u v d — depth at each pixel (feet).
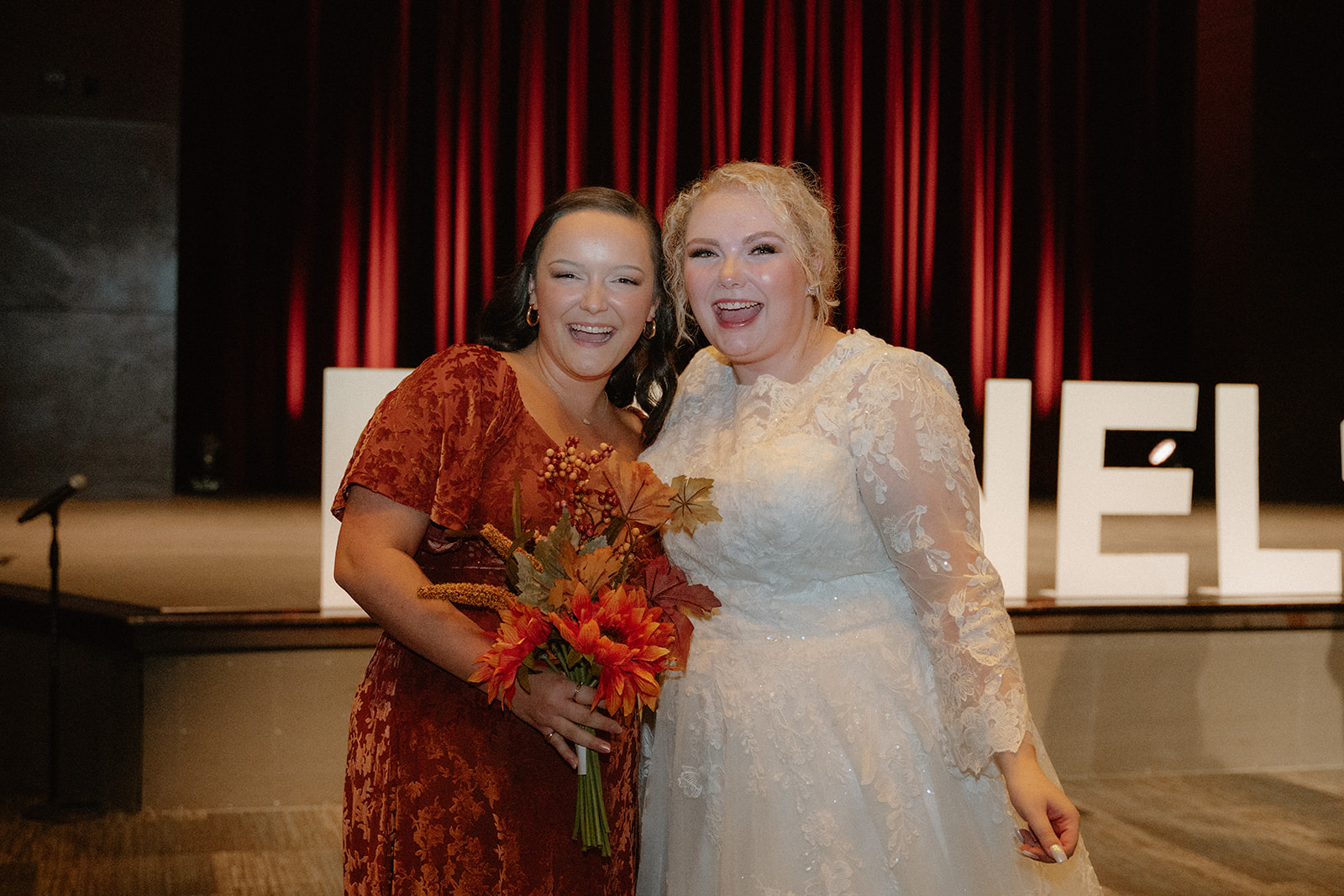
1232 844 11.92
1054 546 19.30
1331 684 14.39
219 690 12.12
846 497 5.65
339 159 28.48
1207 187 31.50
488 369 5.80
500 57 29.22
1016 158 32.94
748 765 5.79
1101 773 13.82
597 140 30.04
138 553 17.25
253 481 28.60
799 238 5.97
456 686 5.68
